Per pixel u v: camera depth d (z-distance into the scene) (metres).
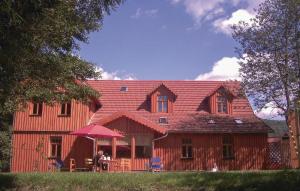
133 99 40.16
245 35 34.56
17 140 36.50
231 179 16.72
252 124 37.16
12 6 12.34
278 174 16.50
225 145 36.91
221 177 17.03
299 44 33.59
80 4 17.56
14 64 14.51
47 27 14.77
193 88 41.56
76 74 20.52
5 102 18.16
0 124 40.78
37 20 13.77
